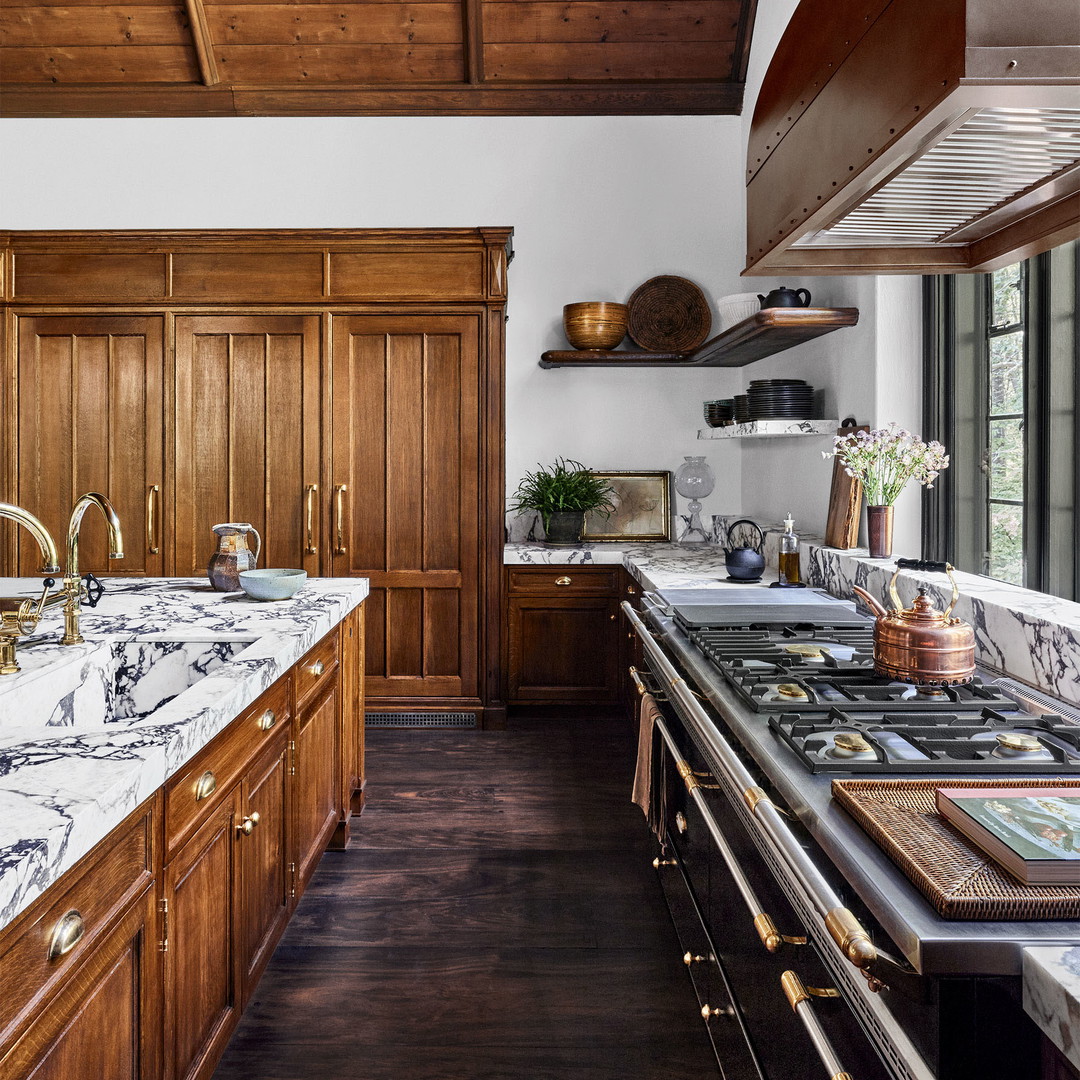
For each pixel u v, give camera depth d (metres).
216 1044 1.49
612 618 4.05
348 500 3.91
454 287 3.83
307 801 2.18
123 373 3.86
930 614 1.55
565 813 2.97
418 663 3.96
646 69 4.44
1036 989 0.70
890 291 2.91
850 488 2.98
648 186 4.56
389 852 2.66
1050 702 1.45
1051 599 1.90
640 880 2.49
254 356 3.87
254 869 1.74
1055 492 2.17
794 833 1.13
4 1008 0.83
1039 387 2.23
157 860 1.23
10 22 4.23
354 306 3.85
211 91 4.43
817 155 1.42
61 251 3.83
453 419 3.89
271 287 3.83
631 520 4.57
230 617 2.22
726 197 4.56
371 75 4.45
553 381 4.59
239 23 4.25
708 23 4.28
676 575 3.27
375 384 3.88
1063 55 0.96
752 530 4.14
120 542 1.91
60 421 3.87
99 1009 1.04
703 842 1.69
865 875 0.87
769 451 4.23
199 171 4.51
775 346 3.79
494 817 2.94
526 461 4.61
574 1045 1.77
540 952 2.11
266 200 4.53
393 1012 1.87
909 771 1.13
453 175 4.54
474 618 3.95
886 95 1.16
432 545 3.93
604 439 4.61
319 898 2.38
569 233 4.57
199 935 1.41
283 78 4.45
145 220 4.52
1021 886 0.80
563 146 4.55
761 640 1.96
